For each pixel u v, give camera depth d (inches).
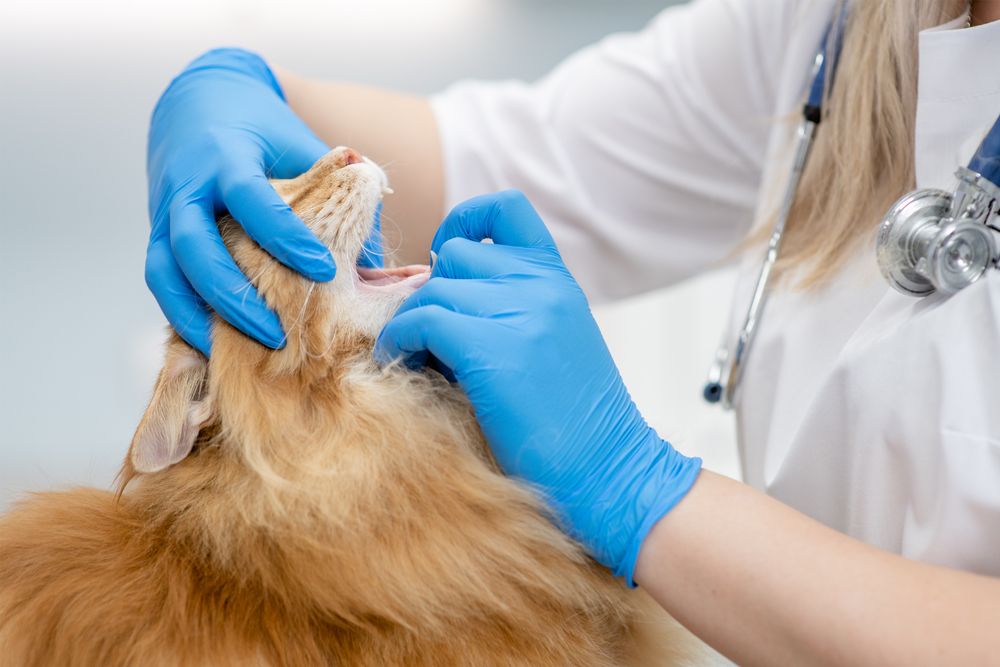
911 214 42.7
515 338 44.9
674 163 69.4
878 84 50.4
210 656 43.2
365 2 142.7
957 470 38.6
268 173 60.9
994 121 43.2
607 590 50.6
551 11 149.7
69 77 134.8
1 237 138.0
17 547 48.9
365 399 51.3
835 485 47.8
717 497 41.9
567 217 70.8
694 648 57.8
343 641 45.5
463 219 52.9
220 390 51.9
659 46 70.4
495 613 46.7
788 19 63.7
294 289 53.2
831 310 51.5
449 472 49.3
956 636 33.9
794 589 36.8
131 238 142.6
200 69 67.9
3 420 141.3
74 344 142.9
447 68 148.8
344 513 45.9
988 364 39.7
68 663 43.5
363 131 71.4
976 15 49.1
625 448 45.1
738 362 55.6
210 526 47.6
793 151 58.8
